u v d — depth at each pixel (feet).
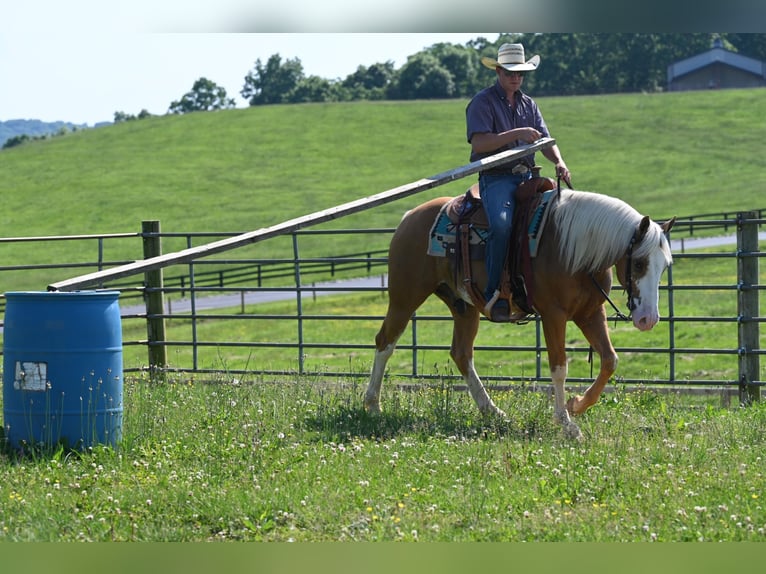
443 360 73.77
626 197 224.74
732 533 20.22
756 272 38.68
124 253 200.85
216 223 224.12
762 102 319.88
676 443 27.94
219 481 24.62
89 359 27.84
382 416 32.81
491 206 31.12
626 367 68.08
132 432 29.55
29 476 25.17
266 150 299.99
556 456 26.66
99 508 22.49
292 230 30.60
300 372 43.50
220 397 35.42
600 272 30.19
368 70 599.57
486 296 31.24
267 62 619.26
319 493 22.98
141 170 281.95
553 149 32.83
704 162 256.73
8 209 247.50
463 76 518.37
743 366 38.83
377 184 256.32
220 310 124.26
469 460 25.98
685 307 96.53
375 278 155.84
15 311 27.99
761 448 27.48
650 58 465.06
